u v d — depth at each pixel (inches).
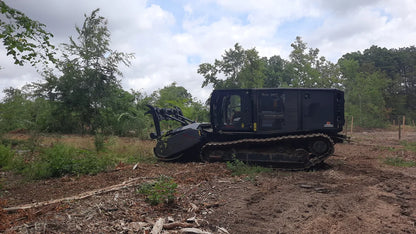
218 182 268.4
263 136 363.6
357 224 172.7
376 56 3046.3
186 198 216.5
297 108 350.0
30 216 174.7
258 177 293.3
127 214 180.7
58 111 819.4
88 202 202.5
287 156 339.9
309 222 175.3
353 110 1728.6
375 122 1653.5
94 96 833.5
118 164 358.0
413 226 169.8
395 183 271.4
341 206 205.9
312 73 1540.4
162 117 425.7
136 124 799.7
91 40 837.8
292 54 1577.3
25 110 604.1
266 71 1905.8
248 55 1336.1
